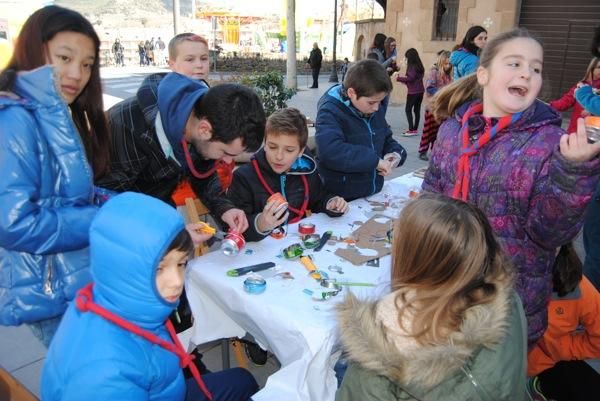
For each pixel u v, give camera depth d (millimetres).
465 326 1143
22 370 2566
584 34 8953
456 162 1839
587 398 1913
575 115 4414
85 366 1187
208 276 1868
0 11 10125
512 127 1687
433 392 1106
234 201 2406
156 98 1956
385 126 3086
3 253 1487
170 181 2115
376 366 1134
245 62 24844
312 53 16203
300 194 2479
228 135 1788
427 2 10992
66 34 1514
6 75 1443
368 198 2795
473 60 6379
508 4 9484
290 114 2355
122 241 1182
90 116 1739
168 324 1429
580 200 1446
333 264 1975
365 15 32938
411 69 8492
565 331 1961
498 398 1115
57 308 1540
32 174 1407
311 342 1538
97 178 1840
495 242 1305
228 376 1805
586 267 2785
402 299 1235
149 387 1291
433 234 1217
